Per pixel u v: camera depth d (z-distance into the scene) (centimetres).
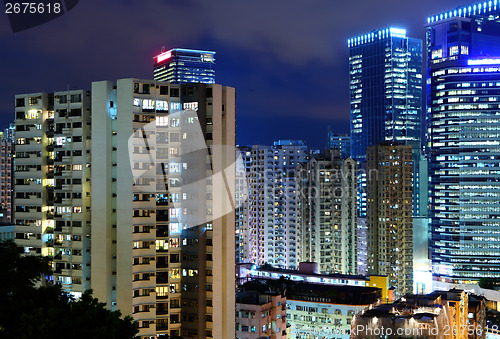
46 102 15512
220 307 14925
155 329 14200
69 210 14762
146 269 14100
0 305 7550
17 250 8581
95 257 14225
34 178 15400
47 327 6938
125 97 14125
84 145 14675
